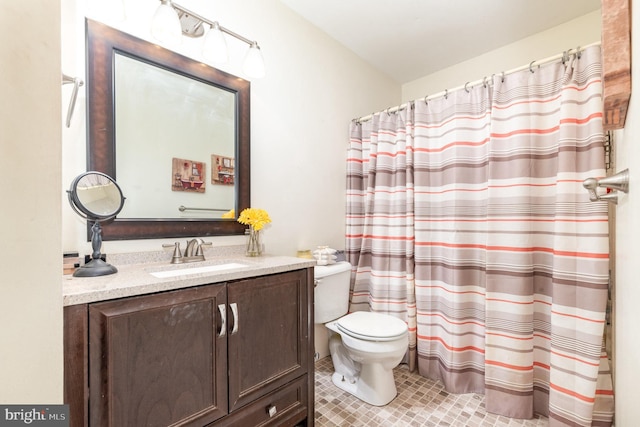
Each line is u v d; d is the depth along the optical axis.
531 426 1.47
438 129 1.95
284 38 1.90
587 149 1.39
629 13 0.54
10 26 0.39
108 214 1.08
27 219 0.41
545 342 1.56
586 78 1.40
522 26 2.08
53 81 0.44
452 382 1.76
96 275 1.00
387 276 2.12
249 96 1.70
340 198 2.31
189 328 0.99
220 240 1.59
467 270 1.79
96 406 0.81
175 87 1.42
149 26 1.34
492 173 1.64
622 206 0.68
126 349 0.86
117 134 1.24
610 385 1.36
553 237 1.52
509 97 1.62
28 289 0.41
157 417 0.92
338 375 1.88
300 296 1.37
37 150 0.42
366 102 2.54
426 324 1.94
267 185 1.81
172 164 1.41
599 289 1.32
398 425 1.48
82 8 1.17
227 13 1.60
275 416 1.25
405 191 2.05
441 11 1.93
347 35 2.20
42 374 0.43
